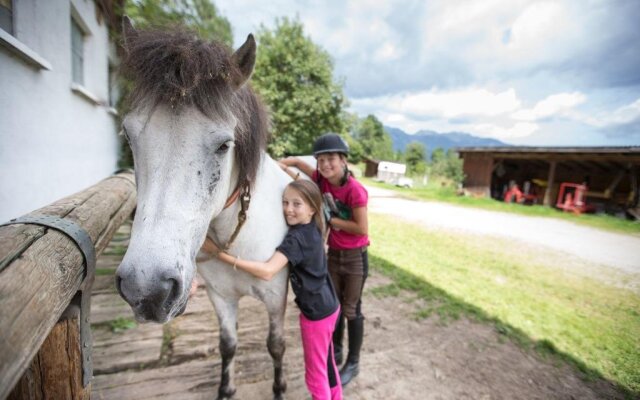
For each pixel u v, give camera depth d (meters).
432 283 3.58
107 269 3.13
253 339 2.32
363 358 2.22
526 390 2.05
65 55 3.14
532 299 3.39
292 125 10.08
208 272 1.52
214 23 5.62
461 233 6.61
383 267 3.99
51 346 0.83
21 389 0.81
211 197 1.00
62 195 3.14
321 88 10.45
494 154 14.18
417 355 2.30
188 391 1.77
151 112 0.90
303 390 1.87
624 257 5.52
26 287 0.63
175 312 0.87
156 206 0.87
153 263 0.81
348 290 1.94
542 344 2.54
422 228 6.84
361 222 1.77
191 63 0.90
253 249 1.43
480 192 14.69
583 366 2.29
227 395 1.71
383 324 2.68
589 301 3.47
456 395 1.95
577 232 7.76
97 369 1.87
